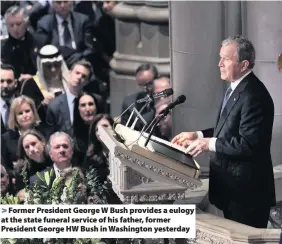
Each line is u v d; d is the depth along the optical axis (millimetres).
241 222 13797
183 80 17859
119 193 13539
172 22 17875
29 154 24891
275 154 17031
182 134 14133
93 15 26984
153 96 13992
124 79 26828
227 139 13414
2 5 26062
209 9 17375
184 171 13258
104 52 27172
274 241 12914
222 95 17656
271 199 13836
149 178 13609
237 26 17391
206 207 15656
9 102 25656
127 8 26734
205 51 17531
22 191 24609
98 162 25109
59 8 26359
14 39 25984
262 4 16734
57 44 26422
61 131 25812
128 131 14023
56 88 26219
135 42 26906
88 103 26203
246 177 13547
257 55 16922
